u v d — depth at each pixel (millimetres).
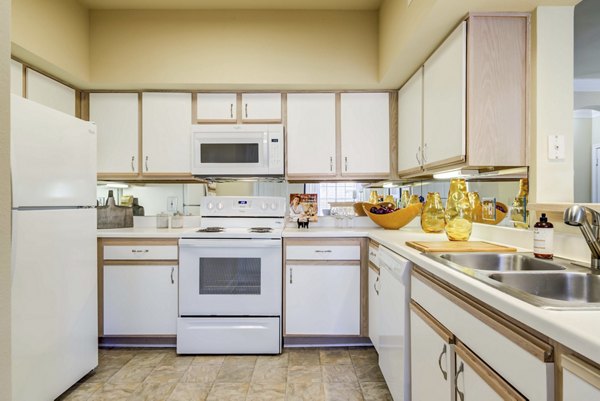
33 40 2029
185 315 2320
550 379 670
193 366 2125
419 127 2211
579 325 625
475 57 1604
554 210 1383
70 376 1784
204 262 2336
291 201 2883
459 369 1025
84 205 1890
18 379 1466
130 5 2473
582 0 1506
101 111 2652
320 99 2670
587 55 1476
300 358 2229
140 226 2896
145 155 2650
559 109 1561
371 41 2539
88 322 1934
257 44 2535
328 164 2668
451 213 2053
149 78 2520
